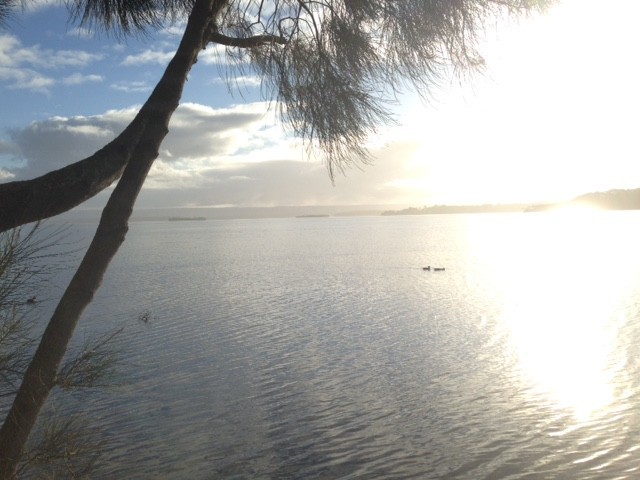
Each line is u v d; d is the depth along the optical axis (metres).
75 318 3.54
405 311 40.50
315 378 23.83
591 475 15.12
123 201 3.72
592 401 20.70
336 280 59.94
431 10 4.23
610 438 17.36
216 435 17.55
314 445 17.17
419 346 29.58
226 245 137.50
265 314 38.94
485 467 15.69
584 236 144.75
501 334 32.66
